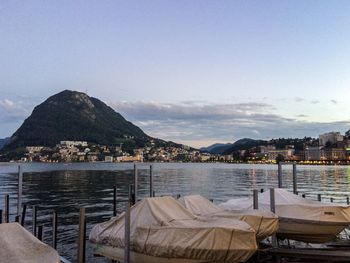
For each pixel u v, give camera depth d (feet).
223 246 33.22
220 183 220.64
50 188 178.70
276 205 49.49
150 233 35.55
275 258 39.65
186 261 34.35
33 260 25.30
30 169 410.31
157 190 170.19
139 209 38.52
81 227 38.81
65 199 134.51
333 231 46.98
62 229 78.64
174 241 34.32
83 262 38.88
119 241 37.83
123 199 134.41
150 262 35.73
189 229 34.14
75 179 246.68
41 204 120.16
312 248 45.44
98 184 204.95
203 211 45.09
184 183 218.79
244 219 40.68
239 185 205.87
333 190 171.12
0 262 24.81
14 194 147.84
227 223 35.27
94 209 109.40
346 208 47.32
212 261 33.86
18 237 26.99
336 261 38.14
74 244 65.10
